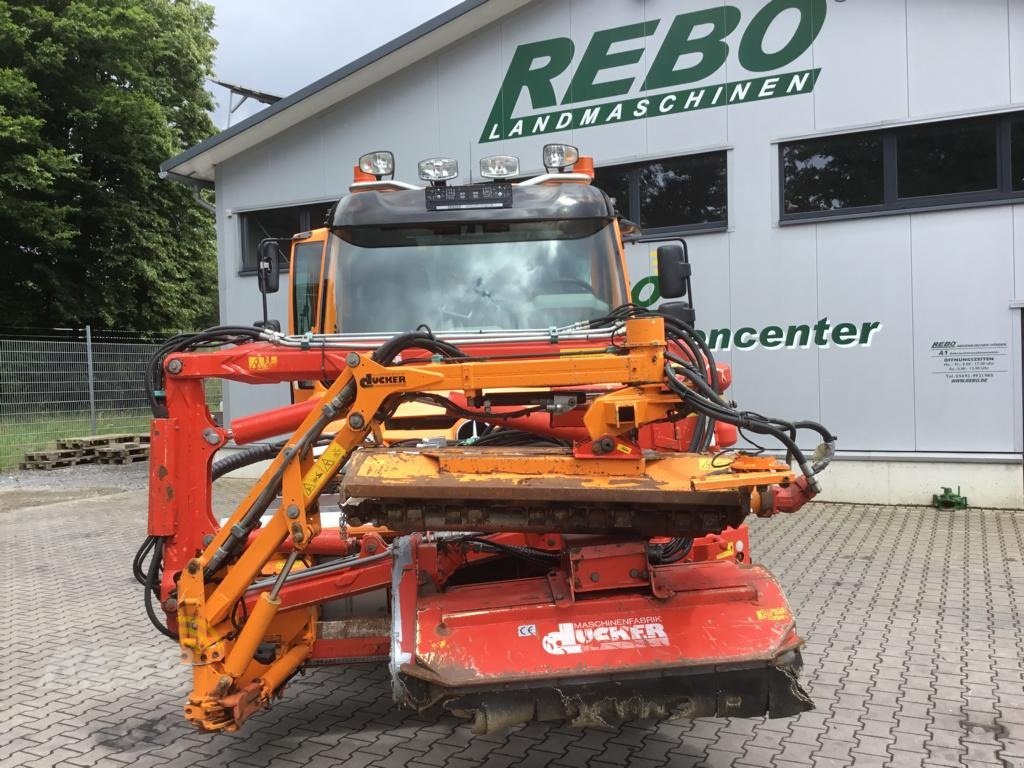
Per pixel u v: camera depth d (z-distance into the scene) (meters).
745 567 3.28
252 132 12.27
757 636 2.96
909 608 5.91
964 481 9.30
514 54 11.15
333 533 3.96
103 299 26.00
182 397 3.69
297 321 5.77
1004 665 4.80
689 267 5.15
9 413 14.39
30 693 4.80
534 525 3.08
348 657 3.71
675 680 2.90
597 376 3.12
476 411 3.50
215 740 4.11
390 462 3.12
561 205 5.29
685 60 10.30
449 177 5.54
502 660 2.90
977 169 9.17
